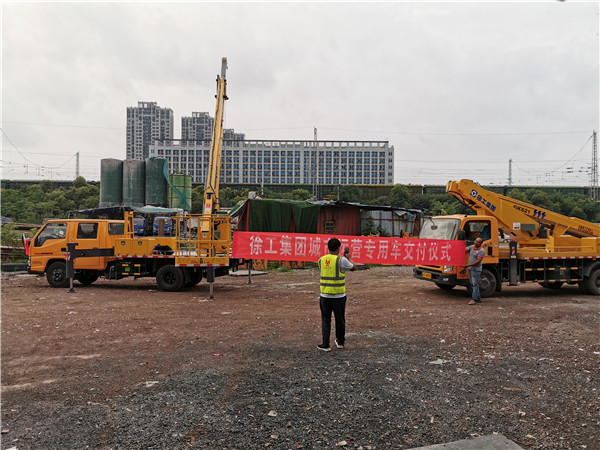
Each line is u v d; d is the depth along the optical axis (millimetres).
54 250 13852
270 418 4254
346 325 8508
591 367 5906
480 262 11141
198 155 170250
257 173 176250
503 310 10203
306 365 5898
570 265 12969
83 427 4043
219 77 24078
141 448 3672
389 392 4953
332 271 6680
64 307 10227
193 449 3660
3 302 10914
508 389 5090
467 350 6711
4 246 20844
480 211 13125
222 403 4605
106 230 13828
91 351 6551
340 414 4359
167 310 9922
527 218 13078
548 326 8445
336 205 24203
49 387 5062
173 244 13062
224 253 12680
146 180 50094
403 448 3703
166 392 4898
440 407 4562
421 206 87188
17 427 4035
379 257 11797
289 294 12664
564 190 107750
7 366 5840
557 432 4027
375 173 175750
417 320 9000
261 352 6504
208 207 20344
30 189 79812
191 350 6602
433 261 11812
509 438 3904
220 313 9602
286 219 21500
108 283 15227
